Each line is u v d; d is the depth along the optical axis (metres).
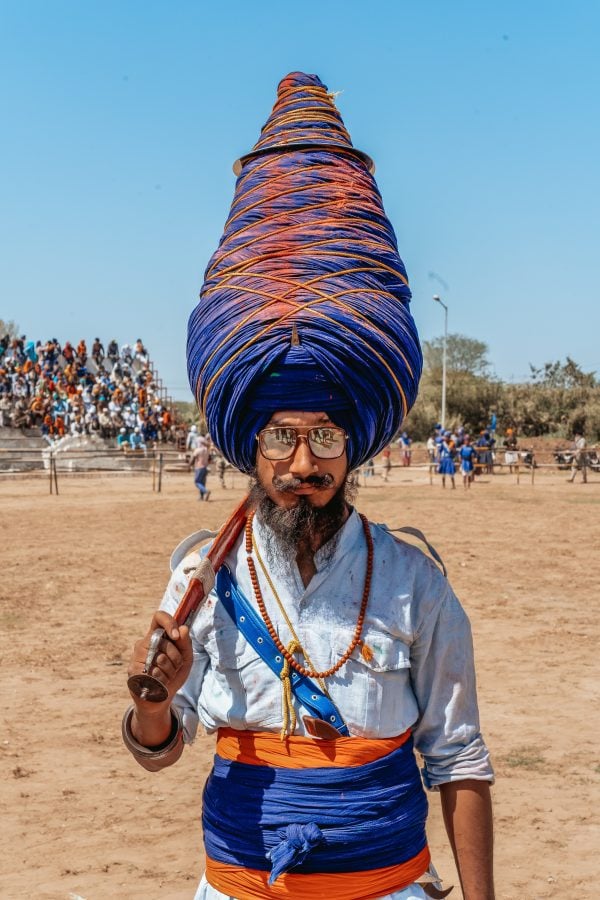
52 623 10.41
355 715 2.23
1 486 34.16
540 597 11.80
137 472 40.09
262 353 2.24
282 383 2.25
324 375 2.25
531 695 7.69
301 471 2.22
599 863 4.85
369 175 2.46
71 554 15.70
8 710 7.37
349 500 2.41
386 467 35.69
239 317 2.28
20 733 6.84
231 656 2.28
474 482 36.31
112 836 5.19
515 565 14.35
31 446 42.97
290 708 2.23
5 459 40.12
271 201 2.35
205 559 2.30
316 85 2.51
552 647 9.26
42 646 9.37
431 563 2.36
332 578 2.27
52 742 6.66
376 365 2.27
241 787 2.25
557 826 5.28
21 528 19.73
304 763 2.22
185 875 4.72
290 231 2.31
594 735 6.73
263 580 2.29
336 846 2.18
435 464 37.53
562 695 7.69
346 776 2.21
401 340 2.32
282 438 2.25
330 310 2.25
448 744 2.34
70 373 49.62
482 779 2.34
